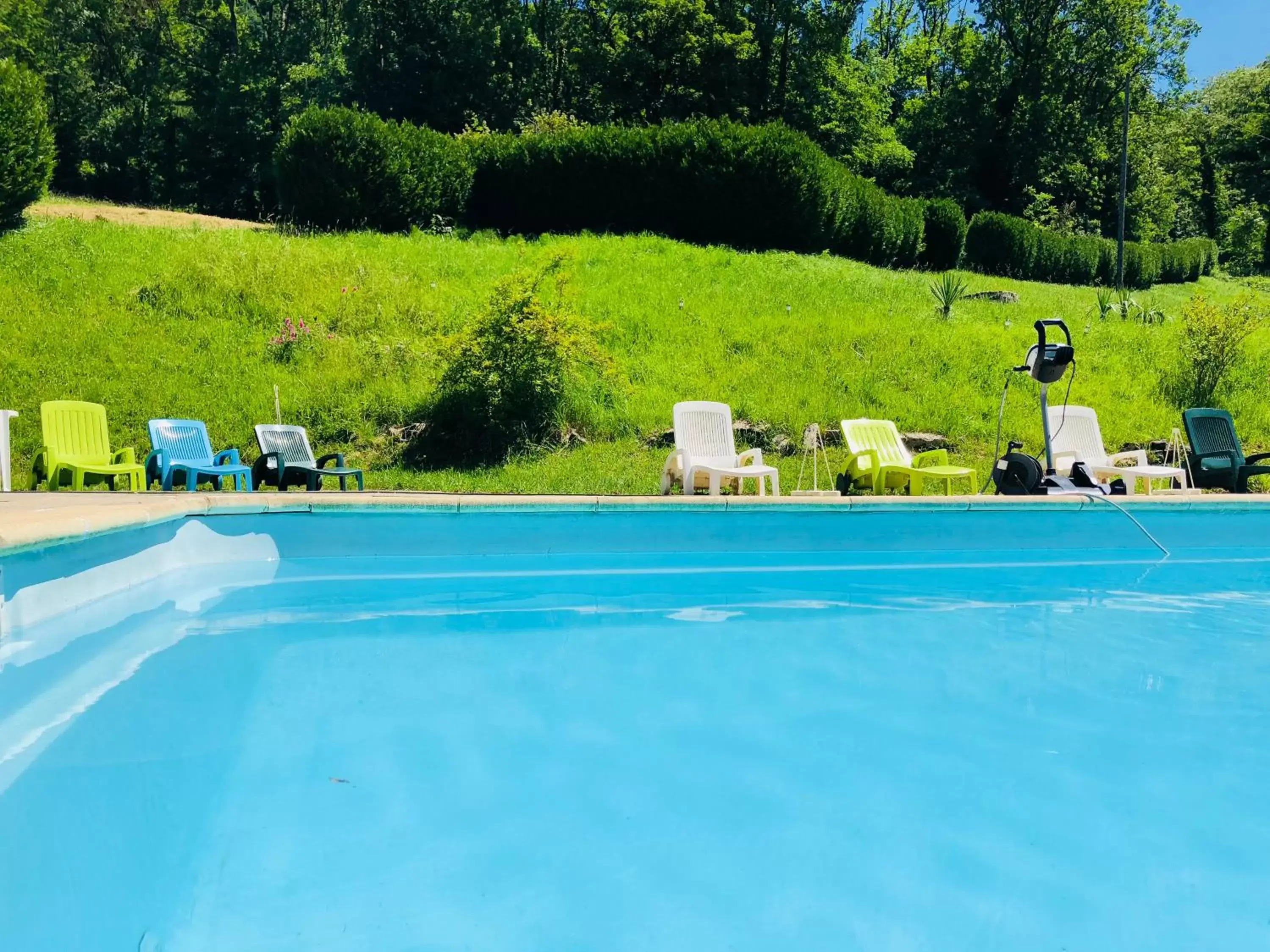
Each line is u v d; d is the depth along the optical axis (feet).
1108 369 38.32
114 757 9.03
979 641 13.96
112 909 6.43
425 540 18.06
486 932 6.32
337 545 17.67
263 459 25.79
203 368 33.35
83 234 44.52
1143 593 17.26
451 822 7.95
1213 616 15.56
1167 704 11.23
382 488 27.43
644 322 39.11
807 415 31.96
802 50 115.85
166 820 7.77
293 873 7.03
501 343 30.89
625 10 112.37
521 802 8.38
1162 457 31.27
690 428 26.20
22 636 11.94
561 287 32.96
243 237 47.39
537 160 59.98
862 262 64.39
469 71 115.75
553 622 14.65
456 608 15.35
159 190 125.49
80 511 14.06
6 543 11.47
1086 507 21.03
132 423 29.81
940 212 74.59
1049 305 54.08
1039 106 125.18
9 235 42.32
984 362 37.37
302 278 40.24
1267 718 10.80
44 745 9.25
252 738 9.61
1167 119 135.44
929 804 8.52
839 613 15.43
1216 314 36.29
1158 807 8.54
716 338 38.17
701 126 59.62
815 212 60.03
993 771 9.25
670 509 19.12
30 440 28.35
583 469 28.84
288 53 125.39
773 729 10.27
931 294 50.72
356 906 6.62
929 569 18.93
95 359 32.83
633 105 112.37
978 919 6.68
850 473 25.81
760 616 15.16
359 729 9.98
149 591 15.11
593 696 11.24
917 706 11.09
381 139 53.57
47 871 6.87
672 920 6.57
